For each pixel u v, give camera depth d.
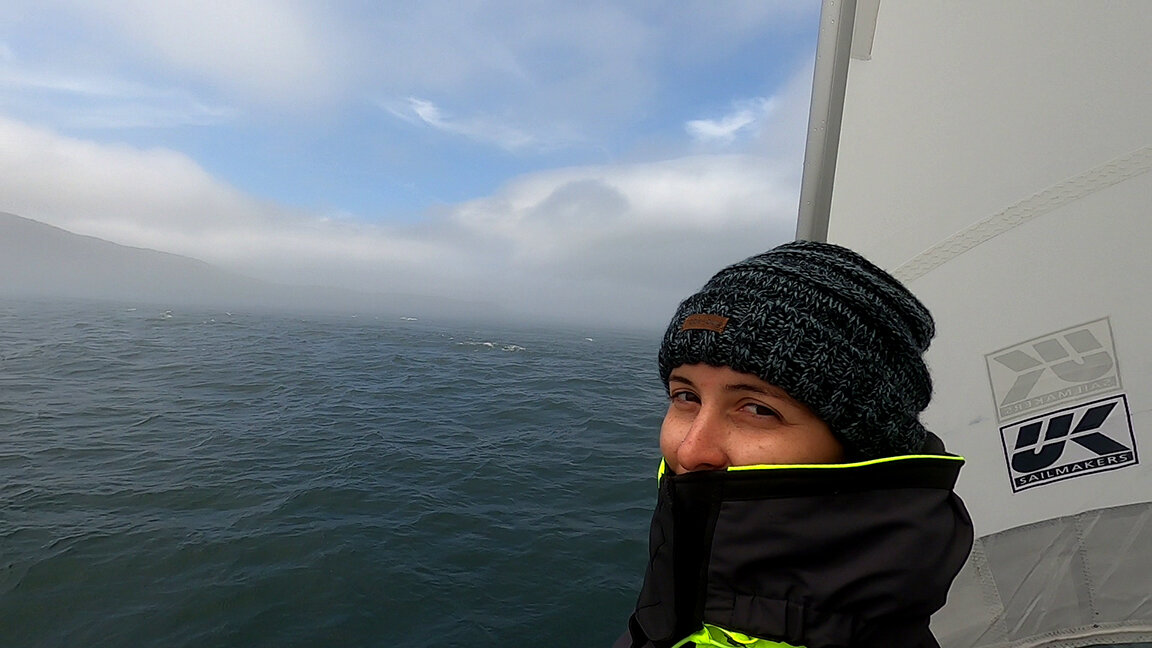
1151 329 1.44
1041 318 1.55
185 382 16.48
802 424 0.94
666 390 1.15
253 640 4.71
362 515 7.11
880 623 0.83
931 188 1.63
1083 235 1.50
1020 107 1.53
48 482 7.96
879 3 1.59
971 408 1.65
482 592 5.48
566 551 6.34
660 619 0.95
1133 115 1.43
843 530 0.83
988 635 1.67
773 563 0.85
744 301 0.97
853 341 0.92
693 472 0.91
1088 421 1.52
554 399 16.91
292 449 10.04
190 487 7.92
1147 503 1.47
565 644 4.80
